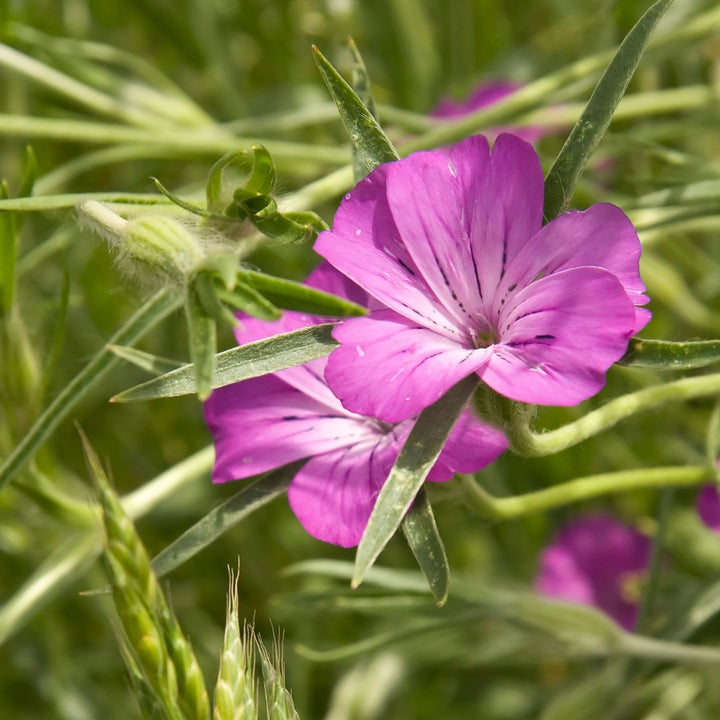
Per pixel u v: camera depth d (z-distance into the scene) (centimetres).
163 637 62
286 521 82
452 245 62
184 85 97
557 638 70
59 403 66
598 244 62
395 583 69
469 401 62
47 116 89
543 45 90
